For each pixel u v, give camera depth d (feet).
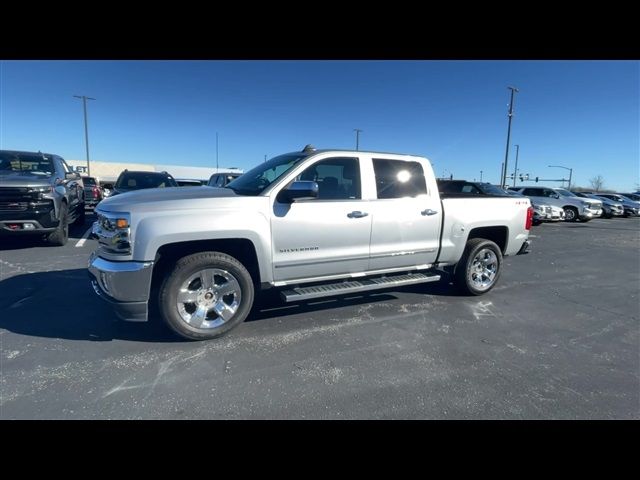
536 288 20.22
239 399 9.02
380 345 12.12
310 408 8.75
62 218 26.00
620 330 14.25
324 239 13.19
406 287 19.07
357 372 10.39
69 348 11.31
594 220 80.94
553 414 8.79
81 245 27.07
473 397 9.37
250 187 13.65
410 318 14.61
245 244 12.68
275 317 14.26
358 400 9.09
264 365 10.62
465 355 11.66
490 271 17.89
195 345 11.70
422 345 12.25
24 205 23.04
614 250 35.60
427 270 16.72
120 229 10.86
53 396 8.91
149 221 10.89
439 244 15.93
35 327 12.74
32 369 10.07
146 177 34.68
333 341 12.30
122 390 9.25
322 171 13.51
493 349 12.16
